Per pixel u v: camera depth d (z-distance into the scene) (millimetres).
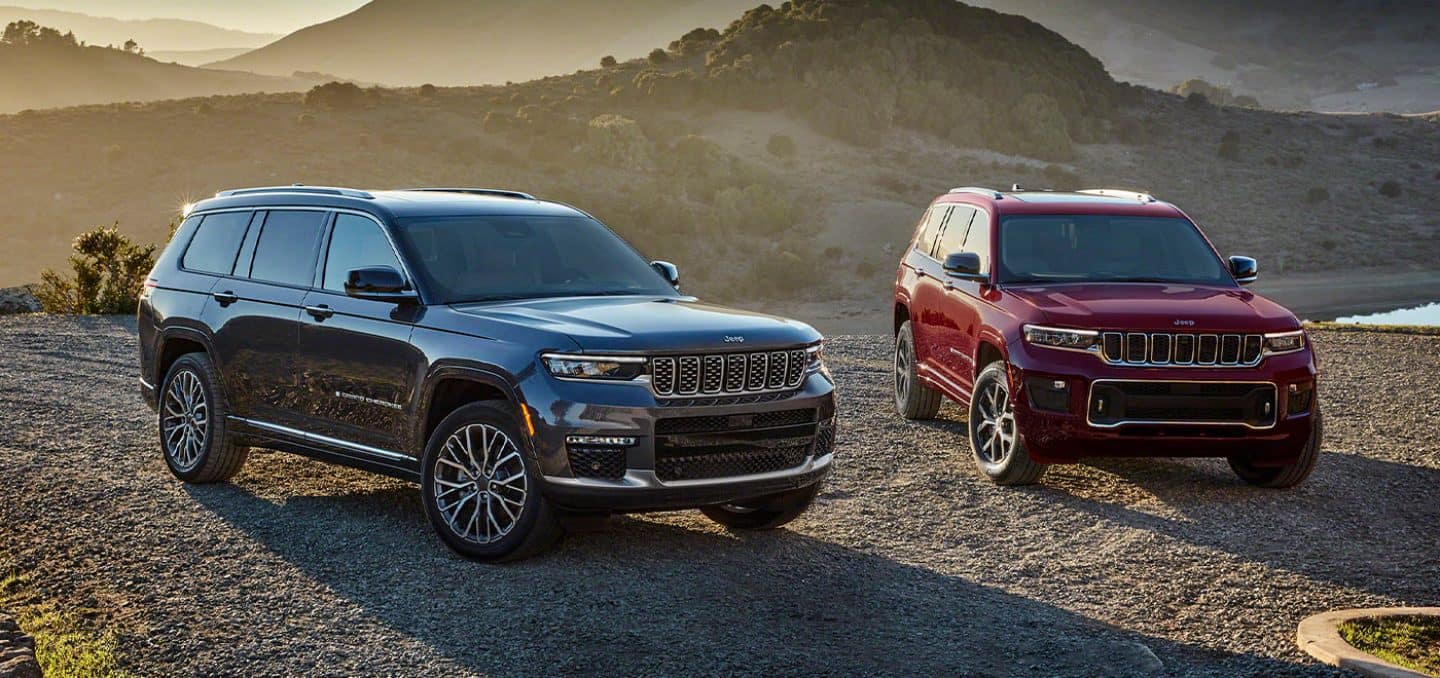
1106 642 5172
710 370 5941
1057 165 155250
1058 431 7551
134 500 7258
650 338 5855
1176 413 7457
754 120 164000
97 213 118312
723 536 6723
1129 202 9320
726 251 112688
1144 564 6320
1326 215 140250
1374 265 121375
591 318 6094
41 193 122125
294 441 7102
